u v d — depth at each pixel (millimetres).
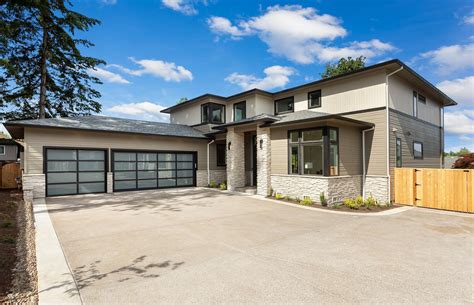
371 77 12266
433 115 17297
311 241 5988
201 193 14430
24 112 20500
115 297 3418
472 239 6223
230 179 15625
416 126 14641
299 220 8148
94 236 6234
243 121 14078
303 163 11961
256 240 6027
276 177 13078
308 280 3955
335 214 9125
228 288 3680
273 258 4883
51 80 20938
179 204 10906
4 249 5305
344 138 11719
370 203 10766
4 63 13969
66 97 22016
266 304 3270
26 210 9359
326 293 3559
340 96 13531
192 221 7875
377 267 4484
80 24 19797
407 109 13656
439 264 4648
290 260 4785
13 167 15633
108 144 14477
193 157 18188
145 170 15992
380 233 6723
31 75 19953
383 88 11828
